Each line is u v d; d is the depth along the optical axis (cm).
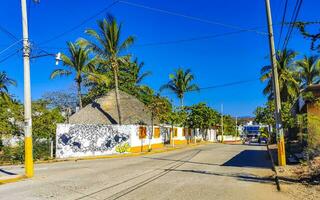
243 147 4431
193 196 1162
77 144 3112
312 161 1814
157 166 2150
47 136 2961
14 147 2817
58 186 1398
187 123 5938
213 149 3931
